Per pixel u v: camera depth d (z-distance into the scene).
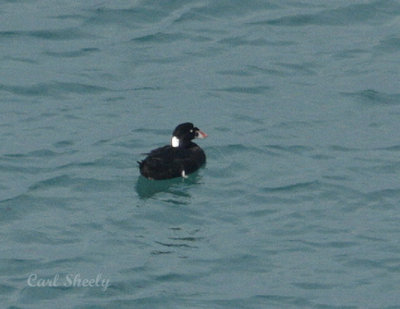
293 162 28.92
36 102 31.73
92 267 24.19
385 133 30.45
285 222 26.12
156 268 24.22
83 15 36.28
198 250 24.95
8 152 28.91
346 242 25.28
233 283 23.81
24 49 34.50
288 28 36.00
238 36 35.50
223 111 31.50
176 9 36.75
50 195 27.06
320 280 23.92
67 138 29.80
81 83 32.72
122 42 35.03
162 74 33.38
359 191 27.42
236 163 28.92
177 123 30.78
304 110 31.62
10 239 25.12
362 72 33.69
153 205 26.83
